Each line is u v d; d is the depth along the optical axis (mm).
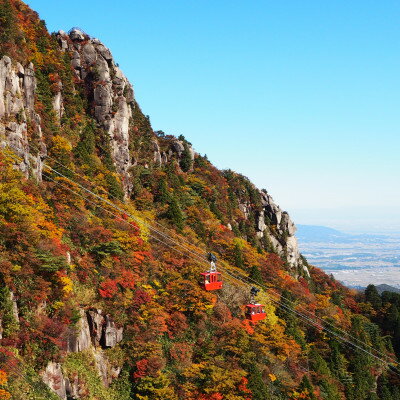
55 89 101562
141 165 118500
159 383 61875
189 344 72375
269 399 69375
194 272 81250
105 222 80625
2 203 56531
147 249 81250
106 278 68812
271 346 79625
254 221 145125
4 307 49594
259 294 92125
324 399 80438
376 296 145375
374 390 99500
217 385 63688
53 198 75562
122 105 113875
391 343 123688
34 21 110938
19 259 53000
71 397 54656
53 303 56500
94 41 118875
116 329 65750
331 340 99875
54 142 89062
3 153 66688
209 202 131250
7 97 74062
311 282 155125
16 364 47625
